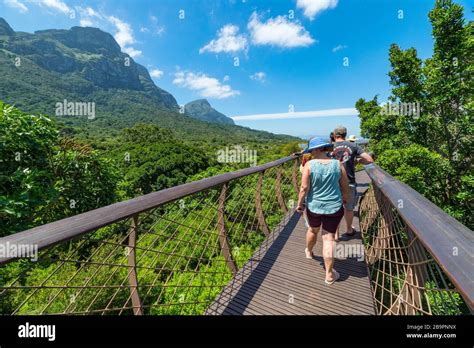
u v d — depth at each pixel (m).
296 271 2.56
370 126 11.22
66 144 4.87
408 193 1.60
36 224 4.18
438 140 9.13
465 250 0.81
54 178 4.43
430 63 8.24
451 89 7.29
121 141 52.38
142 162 28.39
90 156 5.38
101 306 3.31
